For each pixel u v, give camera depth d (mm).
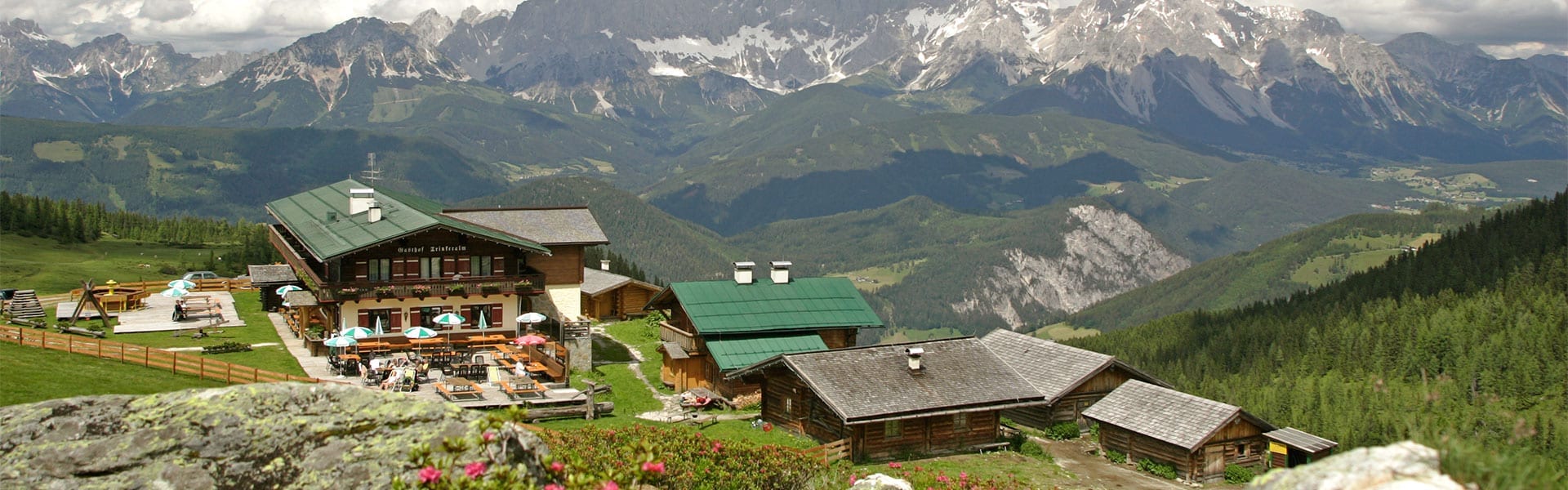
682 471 32031
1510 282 185500
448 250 65188
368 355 59375
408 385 52250
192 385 47562
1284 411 151125
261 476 15586
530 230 74875
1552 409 137625
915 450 48594
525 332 66750
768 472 33781
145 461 15641
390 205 71188
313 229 70375
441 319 59250
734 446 35500
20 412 16094
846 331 63594
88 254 142125
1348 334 178000
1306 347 184250
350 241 63500
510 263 66688
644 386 61500
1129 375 58375
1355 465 12445
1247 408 155625
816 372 49281
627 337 75312
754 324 60750
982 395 49781
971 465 46281
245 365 57156
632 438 35875
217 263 141375
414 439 16031
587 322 64500
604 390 58438
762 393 54344
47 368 45844
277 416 16203
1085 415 52469
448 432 16172
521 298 67375
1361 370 164250
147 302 78688
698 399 56469
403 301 63906
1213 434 47656
